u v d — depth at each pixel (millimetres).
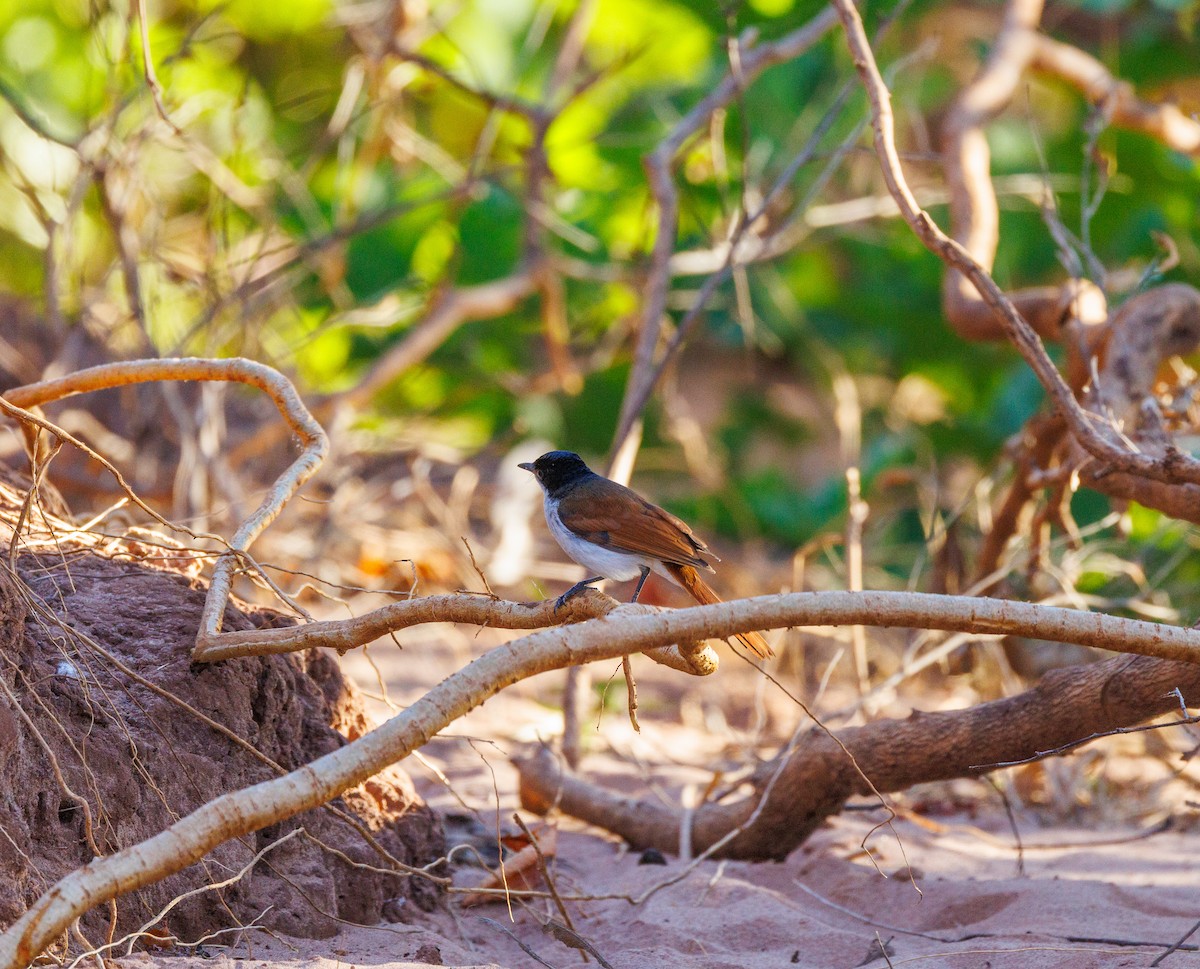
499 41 18391
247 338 14242
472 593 5625
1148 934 6164
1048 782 9766
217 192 14508
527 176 16188
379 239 18406
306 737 6617
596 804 8648
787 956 6207
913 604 4910
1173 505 7398
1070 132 19094
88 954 4543
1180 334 8711
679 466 20938
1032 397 19406
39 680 5391
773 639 13812
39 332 16719
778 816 7680
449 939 6324
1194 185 17562
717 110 12781
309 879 5984
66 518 7691
